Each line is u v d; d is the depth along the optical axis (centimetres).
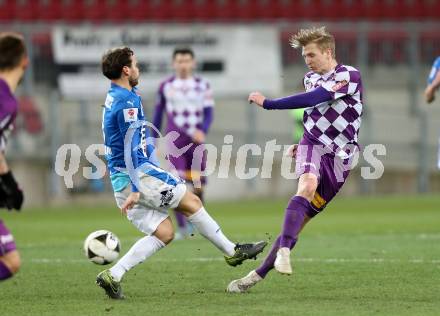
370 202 6047
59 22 7619
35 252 3459
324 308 2128
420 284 2498
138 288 2491
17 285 2569
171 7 7719
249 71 6594
